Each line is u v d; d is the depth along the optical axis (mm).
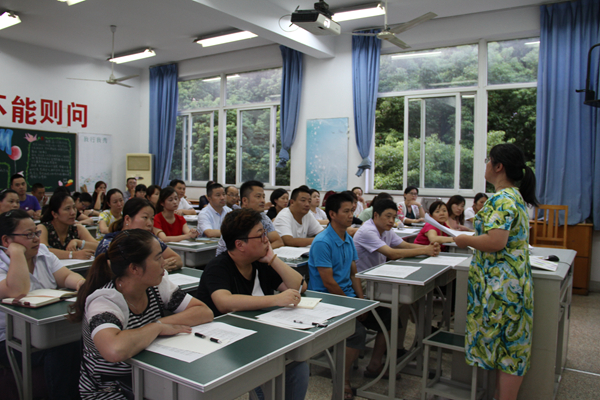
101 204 6496
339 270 2295
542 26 4879
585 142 4660
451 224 3586
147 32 6426
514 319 1774
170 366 1073
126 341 1125
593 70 4617
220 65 7508
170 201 3514
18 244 1816
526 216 1806
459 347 2006
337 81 6379
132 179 7008
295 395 1628
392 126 6125
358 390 2303
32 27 6238
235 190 4625
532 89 5227
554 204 4809
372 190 6273
